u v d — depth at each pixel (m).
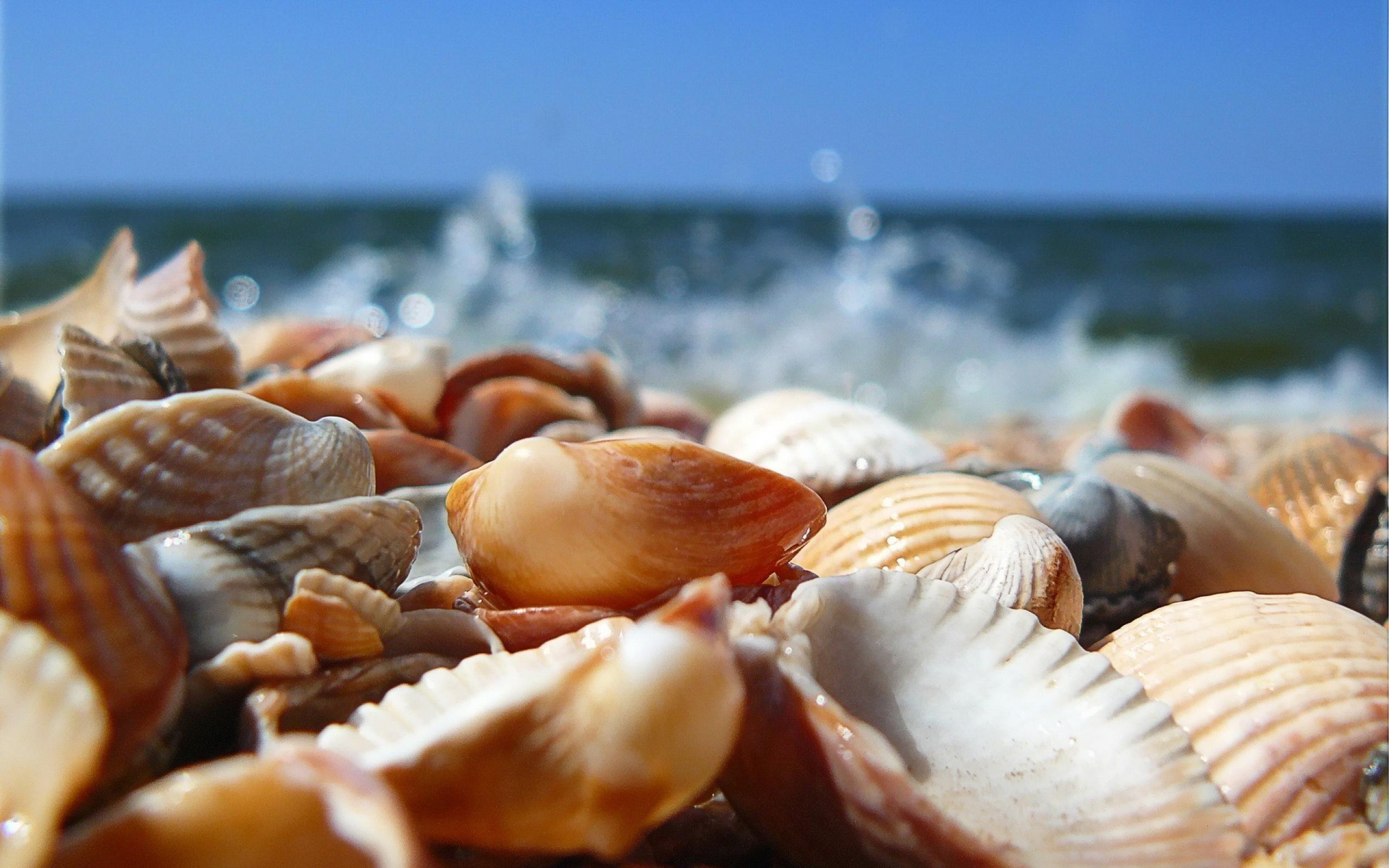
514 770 0.09
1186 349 1.01
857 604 0.11
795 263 1.32
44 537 0.10
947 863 0.10
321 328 0.21
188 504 0.12
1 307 1.10
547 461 0.12
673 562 0.12
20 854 0.09
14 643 0.09
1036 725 0.11
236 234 1.50
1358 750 0.11
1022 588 0.13
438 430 0.18
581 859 0.11
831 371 0.80
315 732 0.11
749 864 0.11
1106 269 1.50
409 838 0.09
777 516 0.12
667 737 0.09
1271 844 0.11
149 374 0.14
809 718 0.10
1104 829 0.11
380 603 0.11
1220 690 0.12
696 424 0.25
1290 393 0.82
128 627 0.10
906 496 0.15
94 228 1.58
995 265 1.42
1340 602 0.17
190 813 0.09
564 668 0.10
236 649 0.11
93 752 0.09
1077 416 0.68
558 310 1.01
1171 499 0.16
